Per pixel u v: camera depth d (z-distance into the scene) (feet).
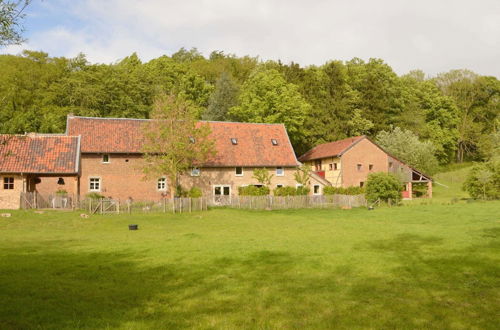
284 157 162.91
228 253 52.34
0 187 110.22
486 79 286.25
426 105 272.10
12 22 31.45
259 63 275.59
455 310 30.45
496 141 194.70
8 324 27.12
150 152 130.52
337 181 179.22
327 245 58.59
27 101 184.03
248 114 193.26
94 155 137.59
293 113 189.16
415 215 102.37
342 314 29.73
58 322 27.61
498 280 38.37
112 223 91.97
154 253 52.70
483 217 91.61
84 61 218.79
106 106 199.11
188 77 229.86
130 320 28.22
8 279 38.83
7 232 78.43
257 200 126.31
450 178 254.06
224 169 153.48
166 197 144.66
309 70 239.91
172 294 34.60
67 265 45.37
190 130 128.36
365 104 233.35
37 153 116.67
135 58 255.09
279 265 45.50
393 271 42.63
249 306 31.60
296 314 29.76
